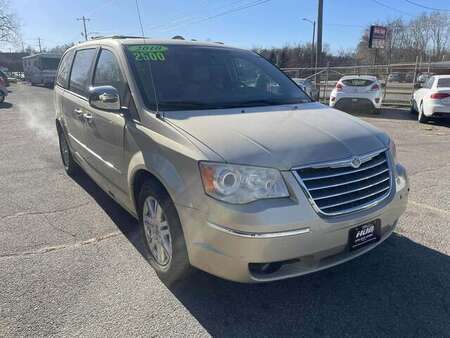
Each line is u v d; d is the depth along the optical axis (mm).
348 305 2945
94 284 3211
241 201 2502
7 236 4090
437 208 4746
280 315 2846
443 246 3789
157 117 3139
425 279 3256
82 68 4945
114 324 2746
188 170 2676
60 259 3613
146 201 3289
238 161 2537
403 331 2674
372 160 2926
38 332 2664
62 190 5504
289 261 2652
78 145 5039
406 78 31812
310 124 3096
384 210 2904
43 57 38875
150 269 3426
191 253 2748
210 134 2791
